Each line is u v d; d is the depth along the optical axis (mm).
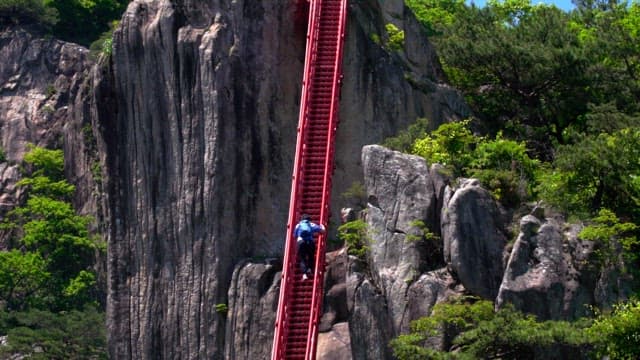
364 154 93875
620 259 87375
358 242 93875
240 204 103312
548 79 106938
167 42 105375
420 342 87375
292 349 86812
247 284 100812
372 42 104500
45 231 127812
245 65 104250
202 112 104062
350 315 92188
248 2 105062
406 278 90750
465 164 94500
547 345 83000
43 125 142000
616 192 90438
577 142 95500
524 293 87000
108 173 106500
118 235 105812
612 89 106125
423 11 142500
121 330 104562
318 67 97625
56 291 126562
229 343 100938
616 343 83250
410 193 92438
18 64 145750
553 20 110688
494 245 89312
